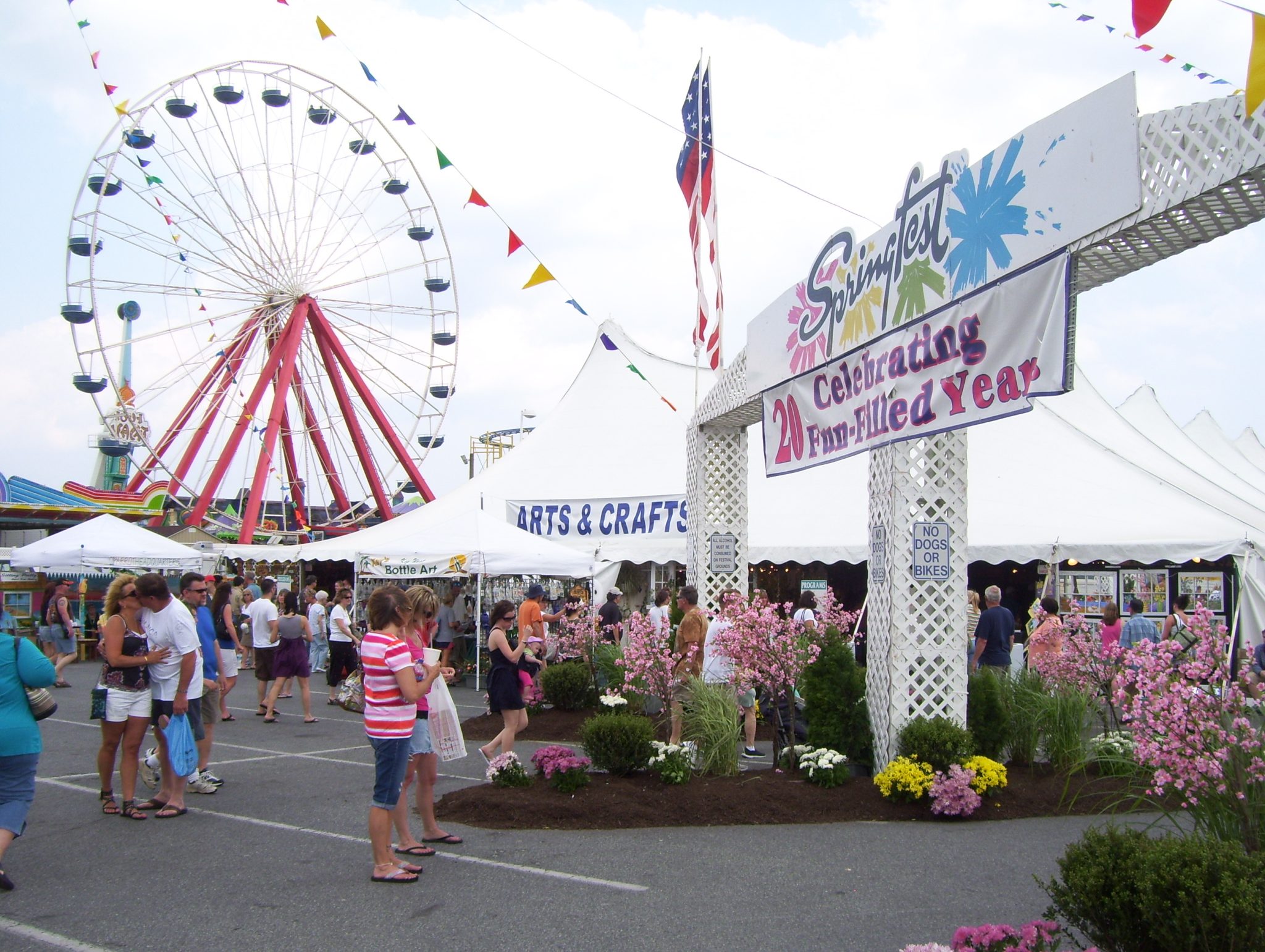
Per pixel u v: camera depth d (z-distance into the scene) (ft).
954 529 26.11
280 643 40.19
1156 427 77.61
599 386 72.33
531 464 68.28
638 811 22.94
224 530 106.52
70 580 73.15
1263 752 15.26
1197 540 43.62
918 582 25.81
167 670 23.43
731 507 41.01
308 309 97.25
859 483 55.26
